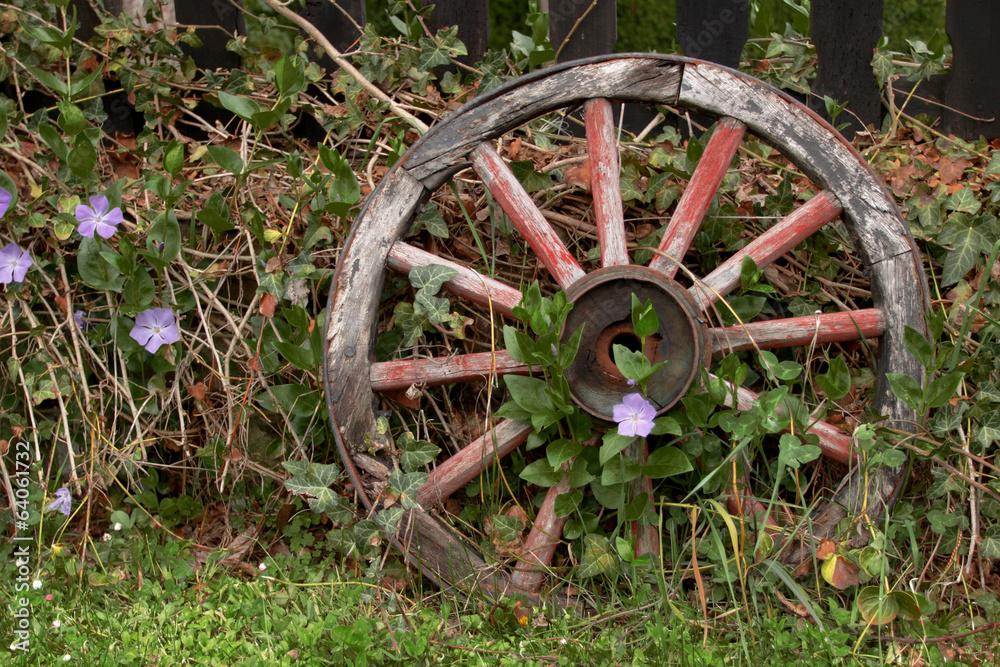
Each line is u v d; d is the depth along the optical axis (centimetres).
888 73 215
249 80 212
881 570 141
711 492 165
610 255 163
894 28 396
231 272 190
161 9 217
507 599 158
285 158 194
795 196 193
